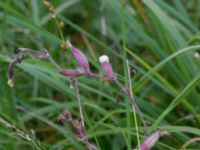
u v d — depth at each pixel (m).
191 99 0.46
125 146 0.46
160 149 0.41
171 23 0.47
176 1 0.55
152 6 0.46
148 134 0.31
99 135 0.42
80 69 0.30
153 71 0.39
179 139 0.43
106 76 0.32
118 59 0.57
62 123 0.49
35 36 0.57
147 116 0.42
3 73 0.42
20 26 0.55
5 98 0.46
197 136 0.44
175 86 0.51
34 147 0.36
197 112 0.45
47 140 0.48
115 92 0.44
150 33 0.55
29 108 0.49
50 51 0.54
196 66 0.47
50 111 0.46
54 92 0.55
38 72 0.43
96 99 0.52
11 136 0.37
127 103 0.37
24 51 0.31
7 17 0.52
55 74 0.42
